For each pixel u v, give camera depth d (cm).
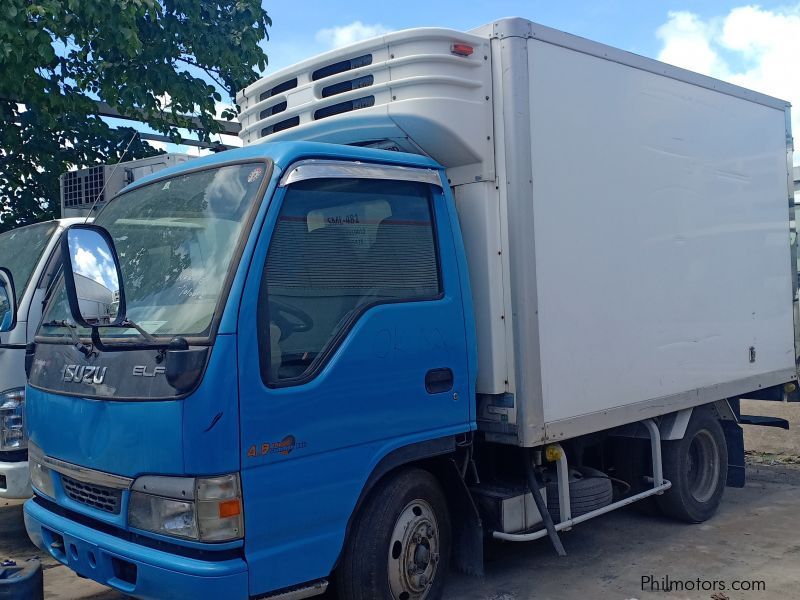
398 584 400
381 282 393
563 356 459
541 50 457
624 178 513
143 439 329
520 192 438
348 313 374
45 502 409
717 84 612
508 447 485
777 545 566
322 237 370
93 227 329
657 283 537
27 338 534
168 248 374
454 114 429
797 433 913
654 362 531
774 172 682
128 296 371
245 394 325
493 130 446
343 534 363
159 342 329
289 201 360
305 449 346
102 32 827
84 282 332
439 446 414
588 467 548
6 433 518
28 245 598
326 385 356
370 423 375
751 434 921
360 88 454
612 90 507
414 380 397
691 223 575
